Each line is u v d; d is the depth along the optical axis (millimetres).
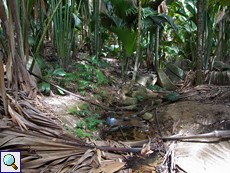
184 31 7750
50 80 3912
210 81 5035
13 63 2547
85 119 3082
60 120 2582
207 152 2240
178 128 3021
